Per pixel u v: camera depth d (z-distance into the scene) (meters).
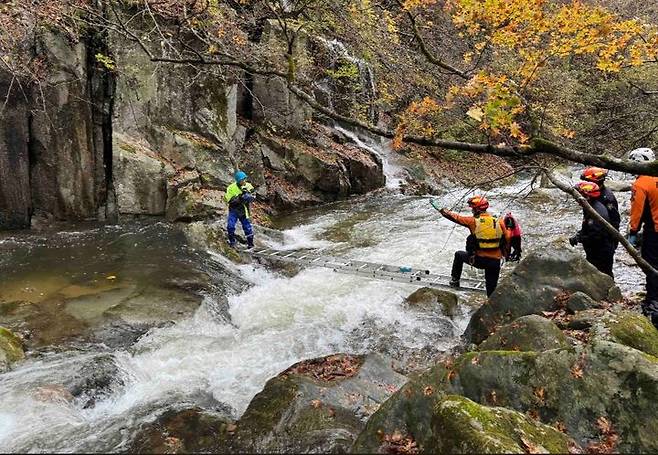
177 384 5.91
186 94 12.18
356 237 11.95
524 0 5.05
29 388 5.45
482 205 7.36
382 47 14.88
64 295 7.77
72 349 6.39
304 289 8.81
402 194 17.31
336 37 15.50
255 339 7.14
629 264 9.57
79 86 10.70
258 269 9.74
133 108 11.42
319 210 14.79
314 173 15.37
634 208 6.04
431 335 7.26
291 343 7.04
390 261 10.23
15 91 10.07
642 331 4.87
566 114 15.67
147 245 10.03
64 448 4.48
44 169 10.66
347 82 17.56
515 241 7.25
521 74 5.22
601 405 3.84
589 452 3.64
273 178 14.70
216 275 9.02
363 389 5.32
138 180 11.27
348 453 4.00
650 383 3.77
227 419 4.96
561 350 4.18
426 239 11.62
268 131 15.10
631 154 5.76
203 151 12.34
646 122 14.87
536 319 5.19
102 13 10.73
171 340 6.83
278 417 4.68
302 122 16.05
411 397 4.16
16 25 9.97
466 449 3.15
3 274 8.46
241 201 10.17
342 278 9.20
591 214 4.57
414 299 8.11
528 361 4.18
